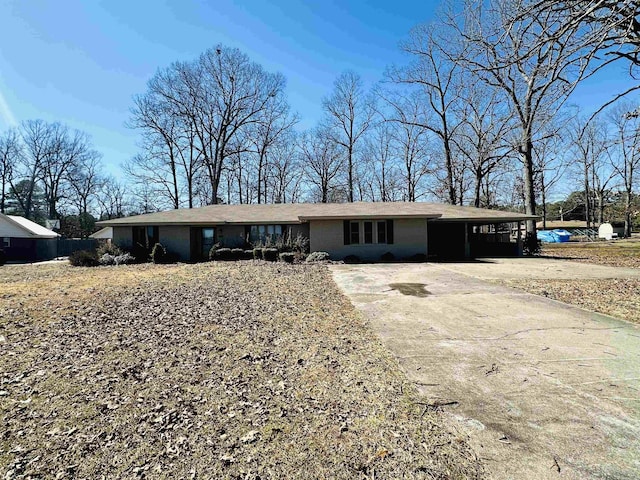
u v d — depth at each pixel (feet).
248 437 8.78
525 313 20.38
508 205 123.44
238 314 21.21
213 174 99.71
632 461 7.37
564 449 7.84
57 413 10.14
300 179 116.98
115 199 140.05
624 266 43.32
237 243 61.82
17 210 120.37
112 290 28.76
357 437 8.63
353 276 37.29
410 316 20.43
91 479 7.43
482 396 10.48
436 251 66.80
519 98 52.31
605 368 12.31
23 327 18.57
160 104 94.84
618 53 16.92
